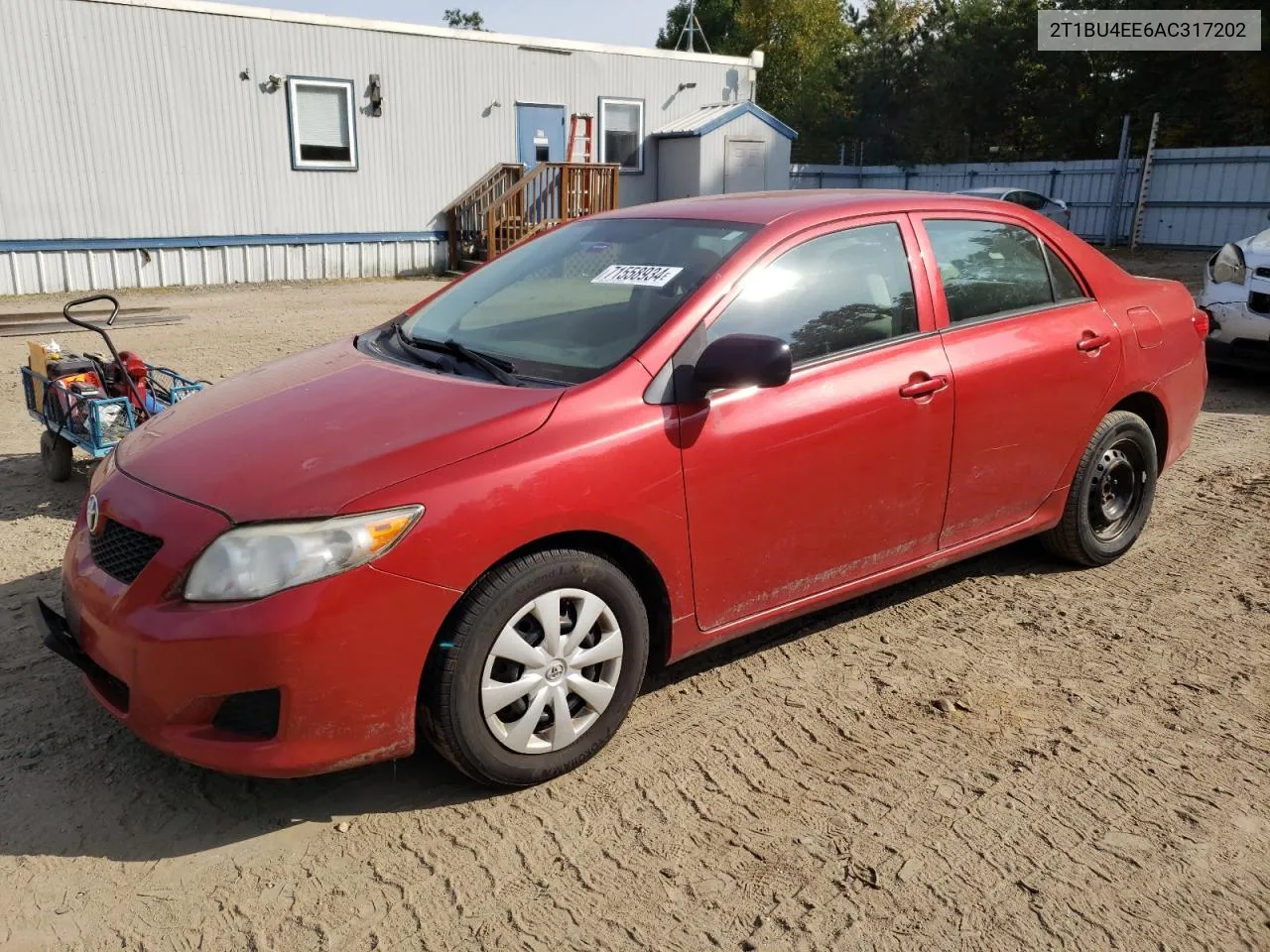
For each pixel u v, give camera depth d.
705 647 3.32
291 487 2.62
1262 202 22.17
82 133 14.62
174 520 2.64
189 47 15.23
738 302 3.28
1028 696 3.52
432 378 3.21
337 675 2.55
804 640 3.94
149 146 15.21
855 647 3.88
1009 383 3.90
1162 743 3.23
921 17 49.88
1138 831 2.79
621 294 3.41
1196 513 5.40
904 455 3.61
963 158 39.72
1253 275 8.00
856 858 2.68
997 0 38.03
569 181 18.97
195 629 2.49
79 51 14.36
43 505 5.35
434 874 2.61
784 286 3.40
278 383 3.39
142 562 2.67
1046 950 2.36
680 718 3.36
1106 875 2.62
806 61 48.03
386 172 17.64
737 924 2.44
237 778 3.01
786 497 3.32
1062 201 26.25
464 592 2.68
